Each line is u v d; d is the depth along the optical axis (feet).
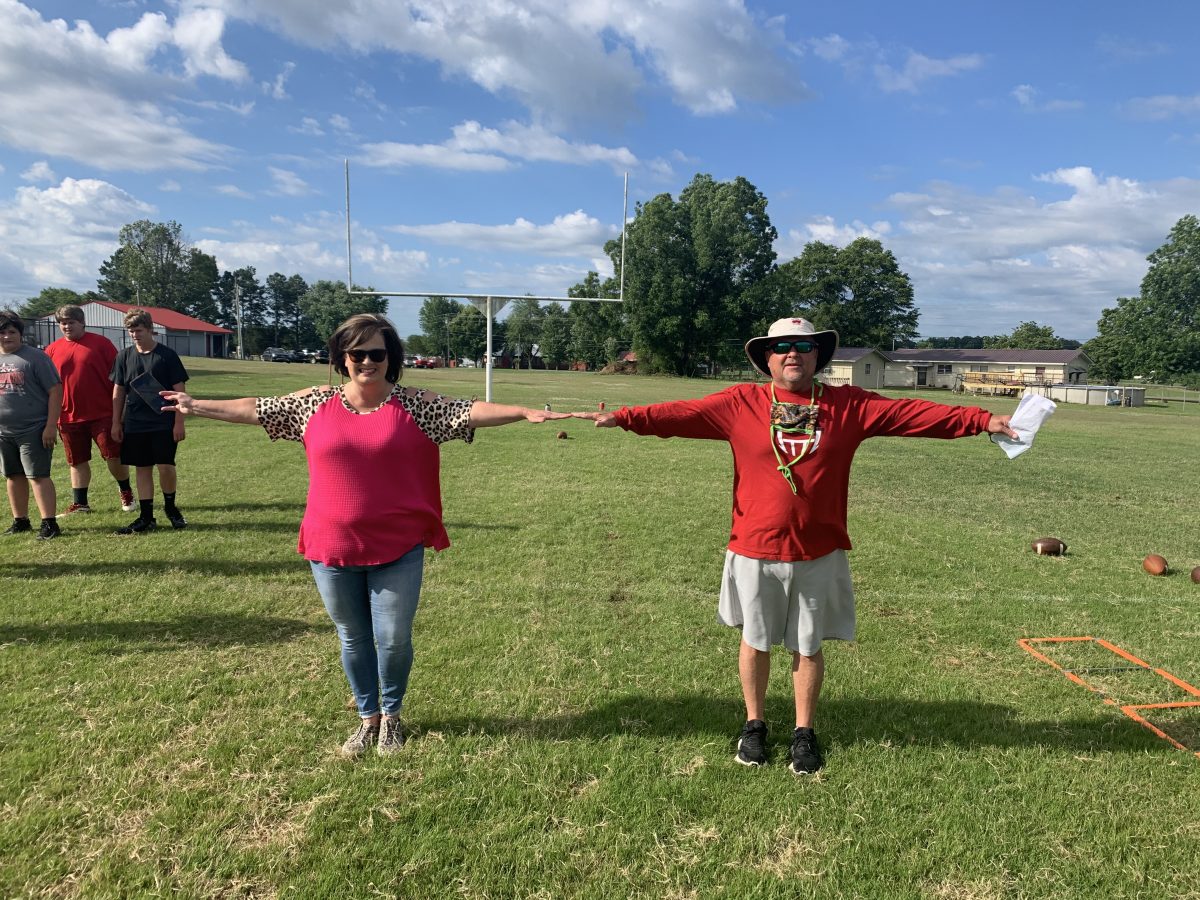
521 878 7.96
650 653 14.03
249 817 8.86
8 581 16.88
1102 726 11.66
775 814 9.21
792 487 9.77
